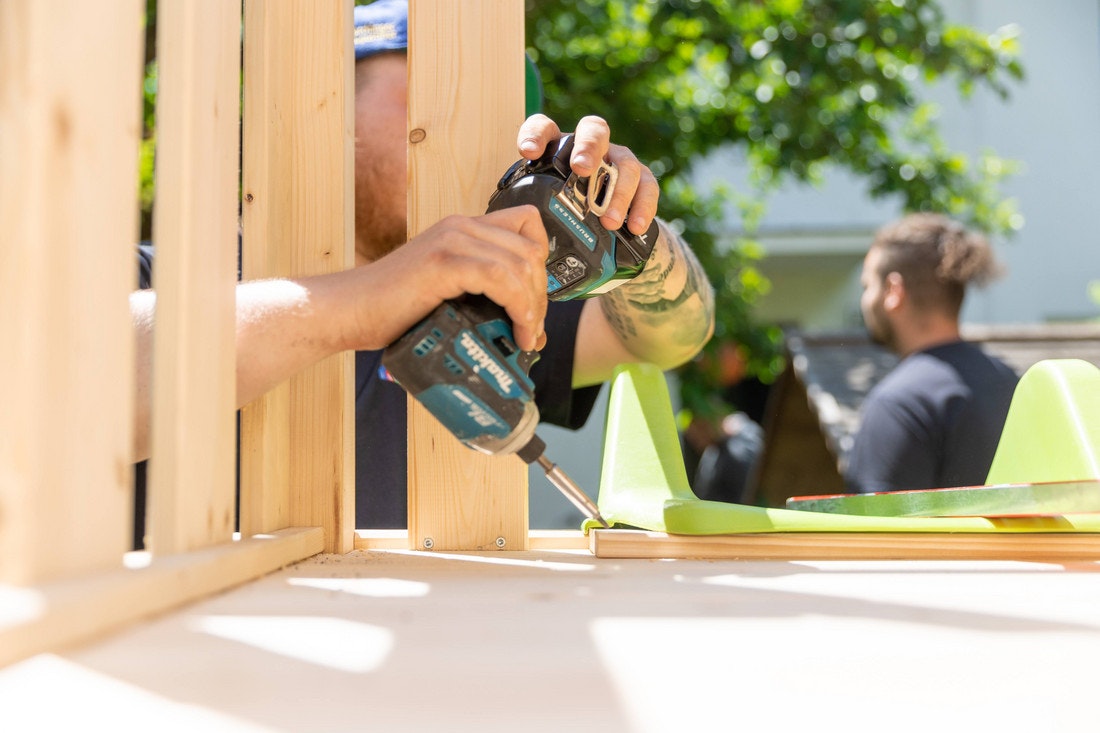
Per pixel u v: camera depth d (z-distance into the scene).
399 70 1.79
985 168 6.66
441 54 1.22
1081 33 10.20
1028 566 1.00
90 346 0.63
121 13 0.67
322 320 0.99
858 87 4.79
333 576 0.90
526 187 1.10
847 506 1.21
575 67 4.61
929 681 0.49
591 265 1.12
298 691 0.46
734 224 9.55
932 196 5.70
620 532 1.10
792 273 10.62
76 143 0.61
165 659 0.53
